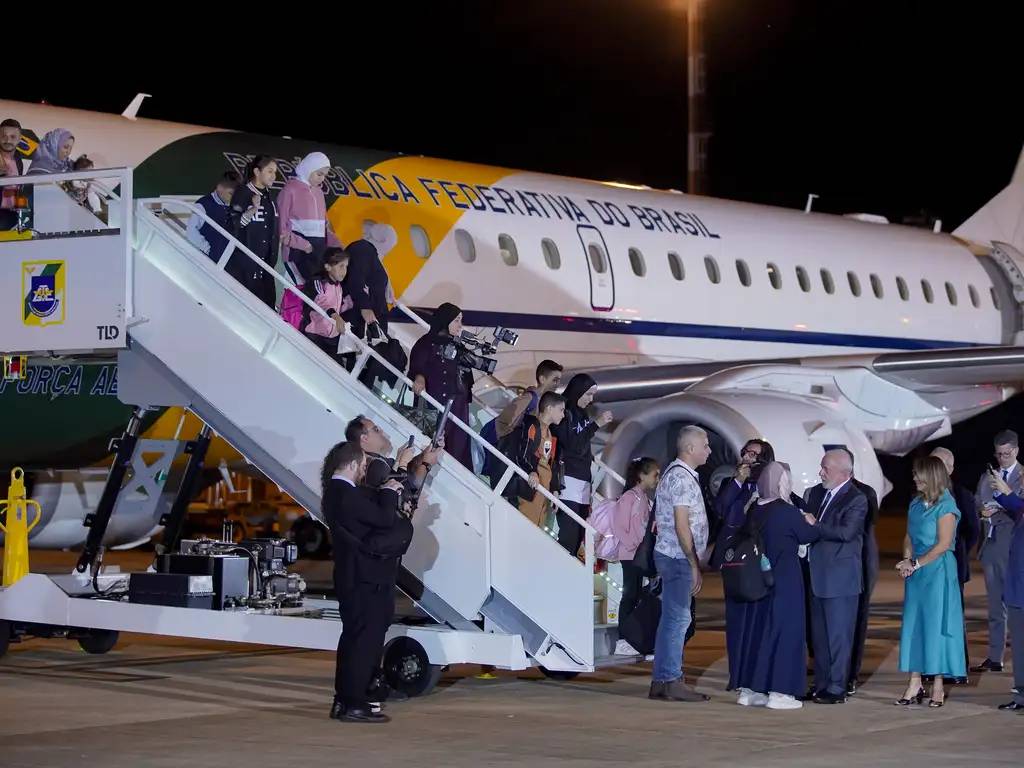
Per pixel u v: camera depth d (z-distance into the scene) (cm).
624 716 914
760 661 944
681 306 1806
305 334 1048
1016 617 955
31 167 1147
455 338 1051
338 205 1505
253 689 1009
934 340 2192
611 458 1384
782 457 1336
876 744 823
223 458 1576
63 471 1556
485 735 840
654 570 1012
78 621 1087
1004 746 819
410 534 876
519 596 966
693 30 2970
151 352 1035
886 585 1912
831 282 2044
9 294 1055
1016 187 2644
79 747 789
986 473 1218
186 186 1408
